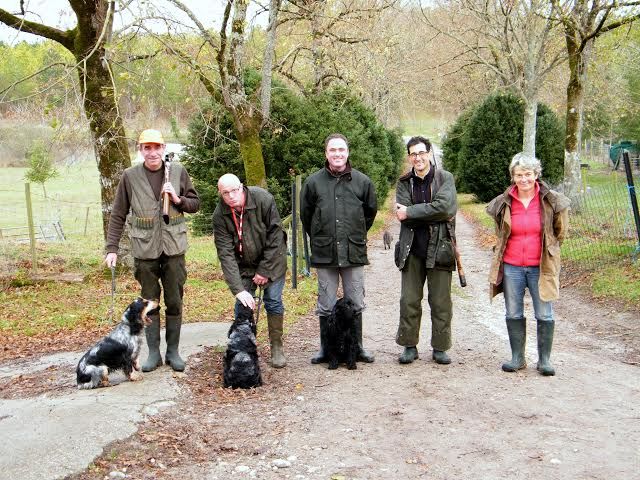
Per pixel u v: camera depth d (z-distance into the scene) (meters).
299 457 4.46
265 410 5.39
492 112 30.22
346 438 4.79
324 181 6.46
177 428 4.89
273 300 6.61
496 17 20.42
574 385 5.98
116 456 4.35
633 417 5.10
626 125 42.16
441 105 46.75
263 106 13.75
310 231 6.62
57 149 12.14
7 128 15.18
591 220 14.62
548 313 6.28
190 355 6.85
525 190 6.18
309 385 6.09
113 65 10.91
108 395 5.43
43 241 19.19
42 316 9.84
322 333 6.81
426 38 31.75
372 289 12.82
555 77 29.95
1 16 11.95
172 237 6.04
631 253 12.67
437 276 6.61
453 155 37.69
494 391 5.80
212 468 4.27
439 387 5.92
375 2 20.47
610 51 19.39
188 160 19.84
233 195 6.03
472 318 9.69
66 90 9.51
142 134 5.87
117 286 12.08
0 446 4.40
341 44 21.16
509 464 4.29
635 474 4.09
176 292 6.23
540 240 6.21
